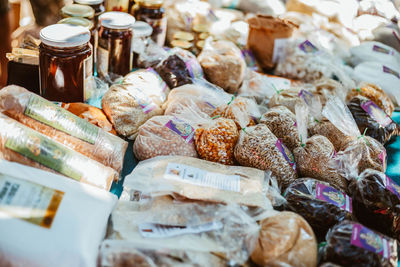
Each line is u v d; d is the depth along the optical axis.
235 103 1.55
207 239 1.10
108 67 1.82
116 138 1.40
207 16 2.32
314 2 2.53
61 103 1.49
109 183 1.28
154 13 2.08
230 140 1.40
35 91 1.62
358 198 1.25
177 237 1.09
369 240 1.06
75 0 1.86
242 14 2.53
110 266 0.98
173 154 1.41
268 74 2.17
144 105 1.59
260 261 1.06
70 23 1.62
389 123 1.67
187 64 1.76
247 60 2.13
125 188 1.32
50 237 0.97
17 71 1.57
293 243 1.05
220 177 1.25
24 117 1.22
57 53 1.43
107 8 2.02
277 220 1.11
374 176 1.27
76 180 1.20
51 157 1.18
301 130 1.45
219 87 1.79
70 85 1.52
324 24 2.44
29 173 1.11
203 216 1.12
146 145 1.42
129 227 1.12
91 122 1.48
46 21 1.93
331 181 1.36
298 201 1.23
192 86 1.66
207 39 2.11
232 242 1.09
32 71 1.57
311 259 1.04
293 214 1.14
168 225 1.13
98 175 1.25
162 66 1.77
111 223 1.14
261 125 1.41
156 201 1.18
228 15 2.42
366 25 2.43
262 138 1.35
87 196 1.12
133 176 1.27
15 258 0.93
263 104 1.83
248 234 1.09
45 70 1.48
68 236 0.98
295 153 1.42
